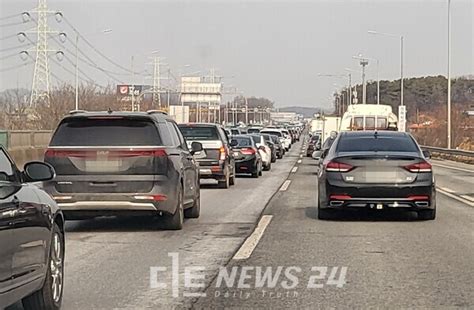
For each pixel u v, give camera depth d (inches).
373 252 874.1
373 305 624.1
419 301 636.7
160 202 1013.2
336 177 1112.8
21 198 537.6
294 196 1611.7
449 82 3639.3
